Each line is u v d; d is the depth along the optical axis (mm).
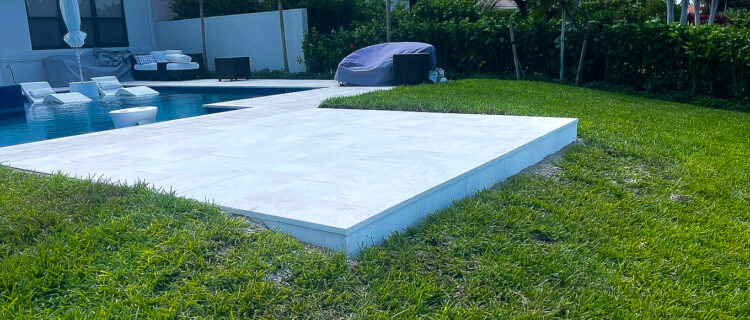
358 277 2668
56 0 16344
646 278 2893
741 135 6629
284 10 16219
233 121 6941
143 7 18453
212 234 2881
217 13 18328
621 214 3781
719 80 10258
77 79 15617
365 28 14930
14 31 15367
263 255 2742
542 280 2797
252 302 2414
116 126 7762
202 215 3121
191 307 2354
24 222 3004
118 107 10961
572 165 4848
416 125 5938
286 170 4043
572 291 2713
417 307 2463
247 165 4262
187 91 14031
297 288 2539
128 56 16953
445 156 4312
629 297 2693
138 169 4258
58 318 2236
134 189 3506
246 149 4918
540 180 4352
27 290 2422
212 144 5230
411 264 2809
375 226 3008
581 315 2506
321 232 2873
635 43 11102
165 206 3217
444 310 2451
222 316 2322
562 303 2584
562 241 3275
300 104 8852
